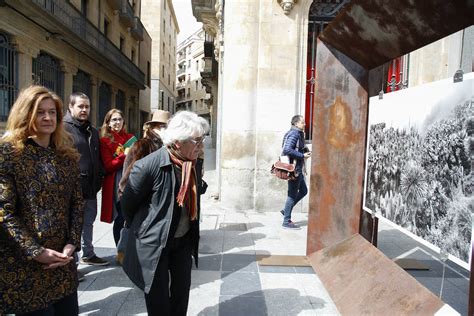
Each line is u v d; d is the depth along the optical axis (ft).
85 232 12.04
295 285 10.91
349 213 11.96
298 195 17.81
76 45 52.08
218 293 10.35
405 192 8.89
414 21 8.08
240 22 20.77
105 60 64.90
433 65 19.93
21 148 5.76
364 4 8.64
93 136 11.61
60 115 6.37
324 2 21.83
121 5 73.05
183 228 7.58
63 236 6.21
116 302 9.69
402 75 20.44
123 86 86.74
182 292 7.72
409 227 8.70
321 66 11.90
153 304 7.16
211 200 24.08
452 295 10.44
